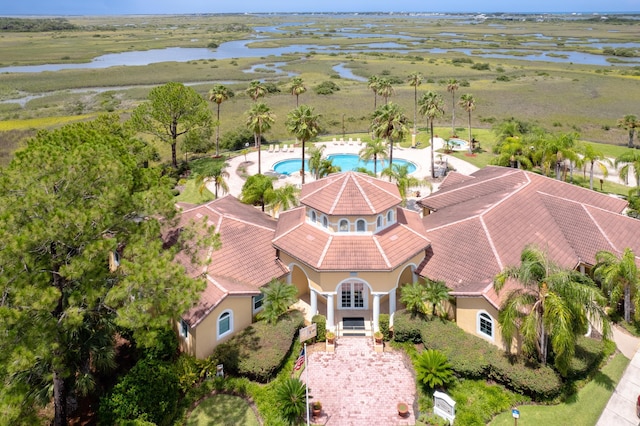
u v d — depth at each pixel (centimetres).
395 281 3083
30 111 10575
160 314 2202
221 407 2534
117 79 14650
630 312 3184
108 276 2241
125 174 2622
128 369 2770
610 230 3672
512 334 2559
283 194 4378
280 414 2444
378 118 5456
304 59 19638
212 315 2822
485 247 3222
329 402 2550
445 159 7331
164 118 6562
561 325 2300
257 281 3141
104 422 2277
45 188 2114
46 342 1833
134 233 2327
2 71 15675
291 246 3253
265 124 6188
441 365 2612
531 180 4316
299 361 2788
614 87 12656
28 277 1903
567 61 18225
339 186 3338
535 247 2622
